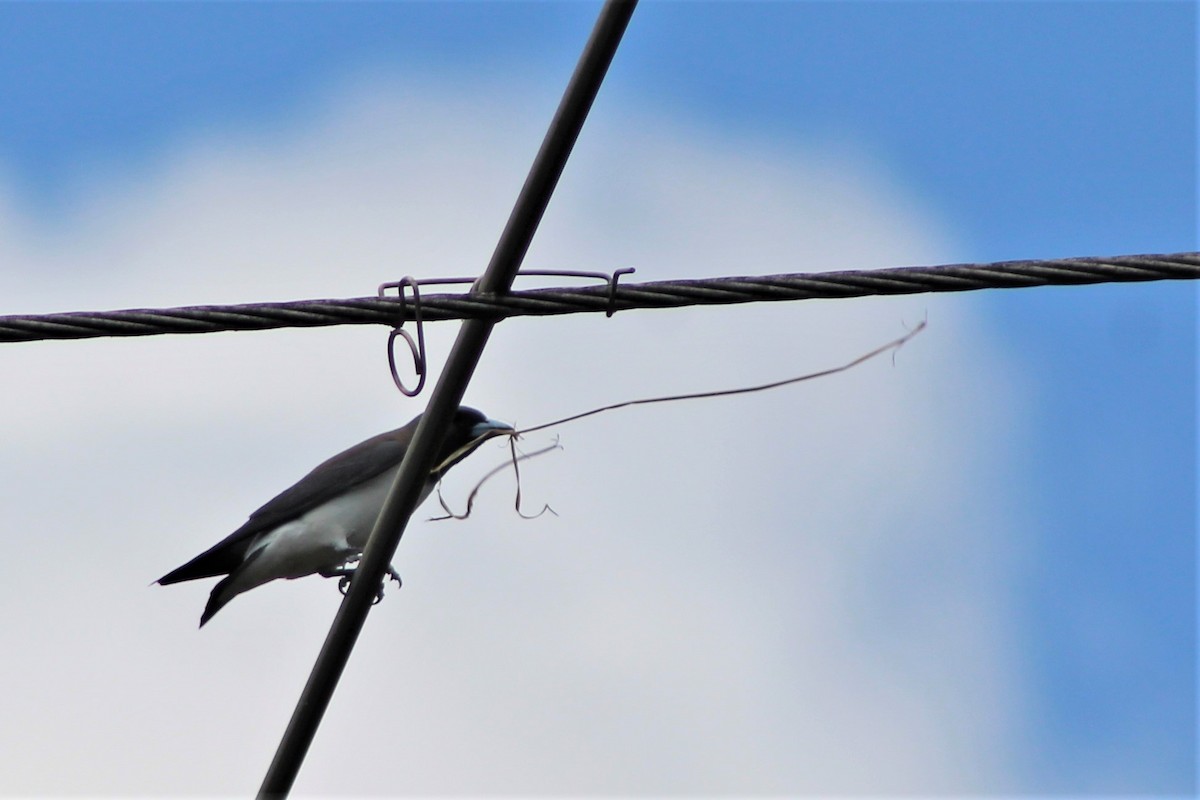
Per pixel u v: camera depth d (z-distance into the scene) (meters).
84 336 10.16
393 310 10.03
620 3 8.82
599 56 8.98
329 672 10.53
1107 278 9.81
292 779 10.75
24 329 10.09
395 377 10.12
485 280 9.99
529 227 9.61
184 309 10.17
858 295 9.95
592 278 10.05
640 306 10.02
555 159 9.32
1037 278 9.82
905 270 9.91
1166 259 9.81
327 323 10.09
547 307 9.94
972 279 9.86
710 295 9.99
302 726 10.62
